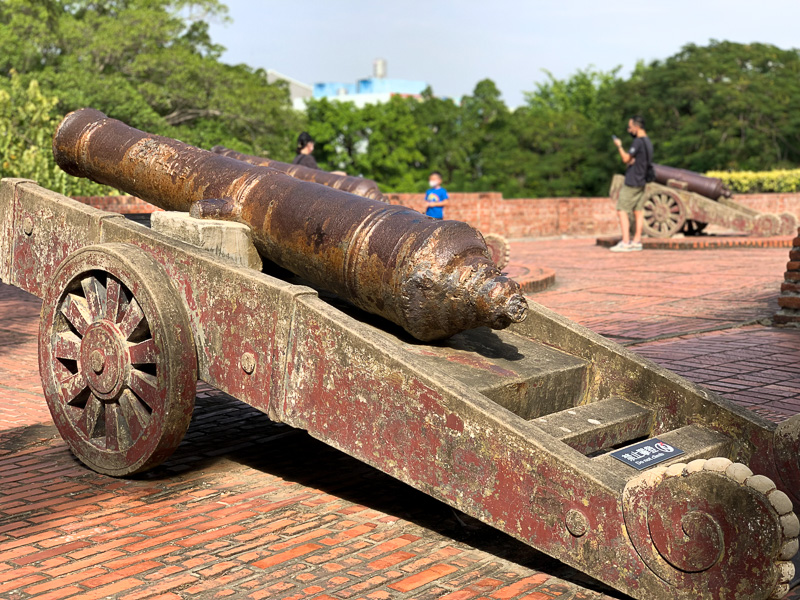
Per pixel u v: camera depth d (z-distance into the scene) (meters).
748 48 45.97
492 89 56.50
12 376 6.08
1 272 4.64
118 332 3.86
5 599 2.76
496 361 3.71
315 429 3.40
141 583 2.87
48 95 26.44
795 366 5.94
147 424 3.77
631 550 2.69
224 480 3.96
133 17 32.22
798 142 43.84
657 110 45.00
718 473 2.53
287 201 3.87
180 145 4.41
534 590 2.87
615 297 9.37
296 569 2.99
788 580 2.46
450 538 3.30
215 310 3.70
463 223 3.47
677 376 3.70
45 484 3.89
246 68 41.84
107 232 4.14
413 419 3.12
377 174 53.97
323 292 4.32
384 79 100.12
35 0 31.69
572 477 2.79
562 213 21.02
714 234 17.47
